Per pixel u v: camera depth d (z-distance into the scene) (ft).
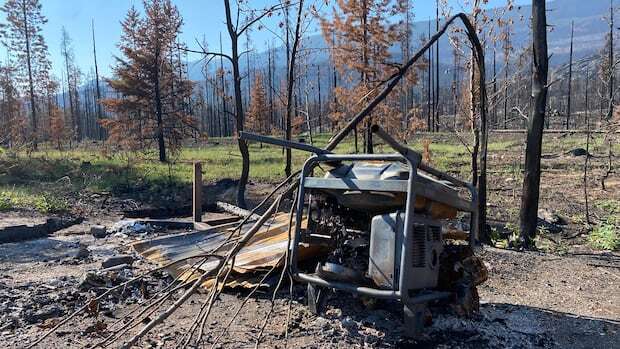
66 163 85.76
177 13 89.25
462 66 40.96
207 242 23.00
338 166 15.85
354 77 71.26
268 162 100.37
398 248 13.60
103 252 27.04
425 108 205.36
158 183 67.82
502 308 18.84
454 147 122.42
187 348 14.02
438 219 15.52
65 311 16.92
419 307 14.57
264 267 18.07
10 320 15.89
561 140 130.41
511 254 29.76
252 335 15.02
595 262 28.78
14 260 25.17
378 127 12.55
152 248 22.72
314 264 17.93
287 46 45.91
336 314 16.47
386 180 13.91
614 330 17.06
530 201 34.47
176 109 117.80
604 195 59.93
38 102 178.19
